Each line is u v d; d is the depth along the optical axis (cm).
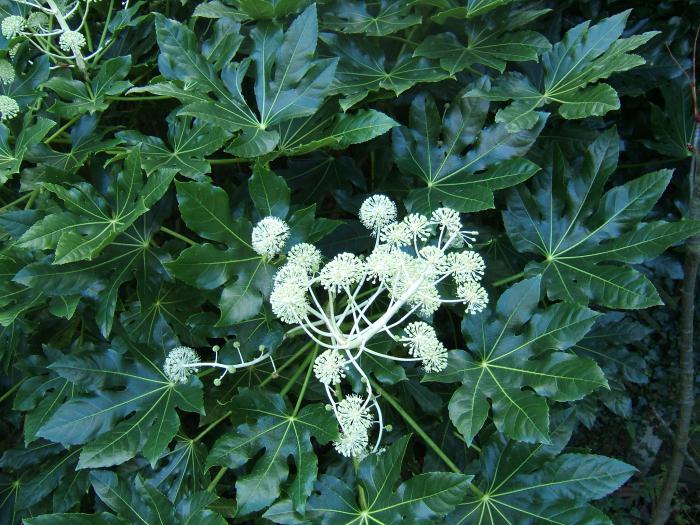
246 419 71
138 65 88
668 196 114
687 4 104
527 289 69
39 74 88
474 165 76
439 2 79
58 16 87
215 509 76
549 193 79
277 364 81
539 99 76
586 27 77
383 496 64
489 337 69
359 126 70
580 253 76
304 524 63
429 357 63
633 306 70
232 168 96
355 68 81
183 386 72
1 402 95
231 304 66
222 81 76
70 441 69
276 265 69
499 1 76
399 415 88
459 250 81
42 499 87
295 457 65
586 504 66
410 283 62
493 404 66
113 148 79
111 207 74
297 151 75
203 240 92
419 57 81
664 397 140
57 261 65
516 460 69
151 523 66
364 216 68
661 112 107
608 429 141
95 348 73
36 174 81
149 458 67
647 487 136
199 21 95
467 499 70
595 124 110
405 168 78
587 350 103
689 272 77
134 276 79
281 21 81
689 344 84
